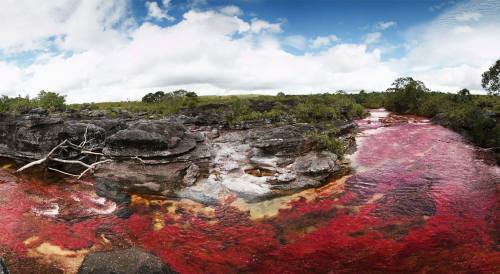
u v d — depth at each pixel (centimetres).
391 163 2364
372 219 1552
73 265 1183
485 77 3303
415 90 5819
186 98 6456
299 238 1412
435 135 3284
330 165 2128
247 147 2778
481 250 1275
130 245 1361
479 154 2569
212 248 1348
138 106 5959
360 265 1215
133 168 2173
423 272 1156
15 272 1117
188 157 2341
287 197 1803
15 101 4012
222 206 1722
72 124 2658
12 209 1633
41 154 2397
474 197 1758
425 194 1812
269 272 1188
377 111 6166
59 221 1534
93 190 1925
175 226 1529
